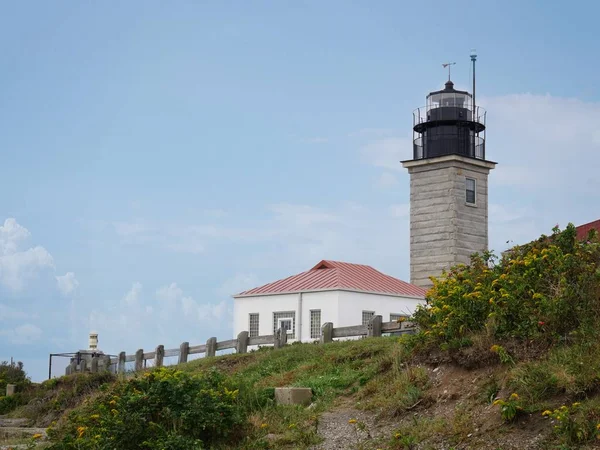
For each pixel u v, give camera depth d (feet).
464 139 142.82
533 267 45.62
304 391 49.75
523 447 33.81
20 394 89.51
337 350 63.62
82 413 52.34
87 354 118.83
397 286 125.39
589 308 41.22
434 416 39.99
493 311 44.88
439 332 46.57
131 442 41.68
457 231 137.18
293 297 117.91
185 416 42.47
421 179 142.10
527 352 41.04
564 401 35.58
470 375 42.24
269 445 41.75
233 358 76.69
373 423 41.93
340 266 126.41
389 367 49.90
